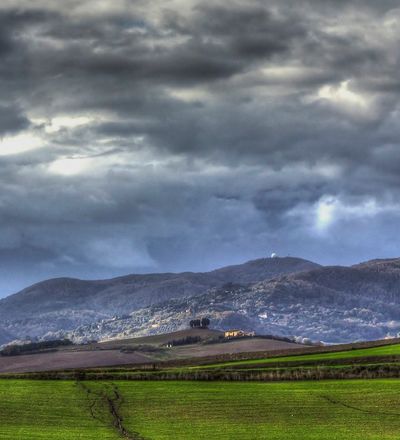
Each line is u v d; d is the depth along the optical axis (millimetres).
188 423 149750
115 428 145750
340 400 166625
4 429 144875
